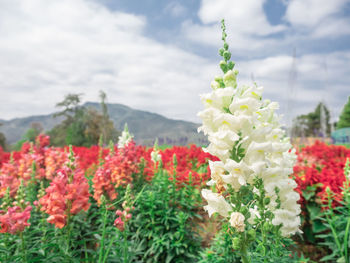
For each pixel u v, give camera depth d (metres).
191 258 4.32
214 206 1.95
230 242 3.46
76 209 3.29
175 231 4.45
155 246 4.15
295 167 5.85
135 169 5.64
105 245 3.70
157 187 5.10
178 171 5.64
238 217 1.75
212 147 1.88
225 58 2.03
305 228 4.91
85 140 34.91
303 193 4.76
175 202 4.68
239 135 1.79
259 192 2.19
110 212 4.42
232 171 1.74
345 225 3.94
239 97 1.89
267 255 2.29
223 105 1.86
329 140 15.74
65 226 3.36
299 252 4.55
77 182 3.49
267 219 2.33
